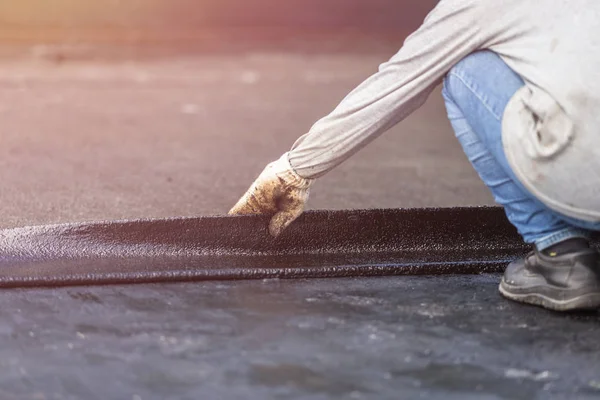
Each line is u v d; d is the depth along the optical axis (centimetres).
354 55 1925
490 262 387
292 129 928
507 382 279
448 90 339
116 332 314
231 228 400
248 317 329
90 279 361
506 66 324
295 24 2380
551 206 316
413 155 769
